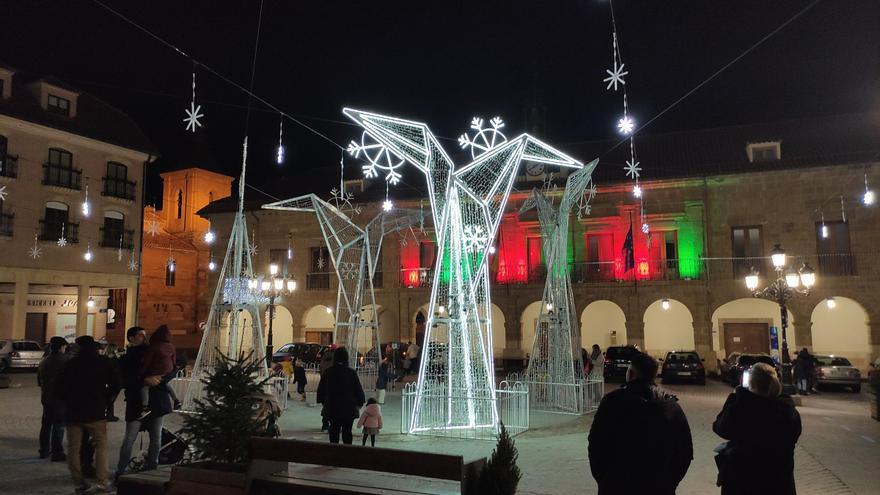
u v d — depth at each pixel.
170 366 8.07
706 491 7.59
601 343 30.92
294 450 5.22
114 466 8.66
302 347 29.41
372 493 4.92
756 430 4.46
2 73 29.25
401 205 33.81
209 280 37.84
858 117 30.50
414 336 33.28
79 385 7.14
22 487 7.32
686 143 32.53
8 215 29.00
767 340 28.16
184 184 46.59
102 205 33.16
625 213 30.31
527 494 7.24
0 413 13.73
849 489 7.68
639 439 3.93
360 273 20.80
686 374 24.33
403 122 12.00
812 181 27.61
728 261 28.42
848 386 22.97
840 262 26.83
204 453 6.07
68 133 31.25
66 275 31.22
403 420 12.11
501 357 31.67
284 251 36.62
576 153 34.00
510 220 32.16
